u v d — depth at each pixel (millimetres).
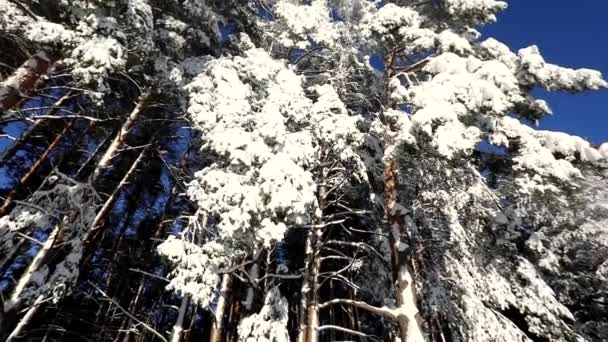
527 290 10984
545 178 8578
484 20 10875
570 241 15117
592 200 13570
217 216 10062
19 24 8383
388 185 10156
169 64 11016
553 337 10461
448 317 10570
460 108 7996
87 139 15977
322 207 10484
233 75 9633
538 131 9719
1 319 7496
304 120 9031
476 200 11070
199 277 7691
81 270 12648
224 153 7488
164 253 7629
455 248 10836
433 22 11836
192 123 10195
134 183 16781
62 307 12992
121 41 9164
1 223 8641
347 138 8469
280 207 6582
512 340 9422
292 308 15227
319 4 13125
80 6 8711
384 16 9734
